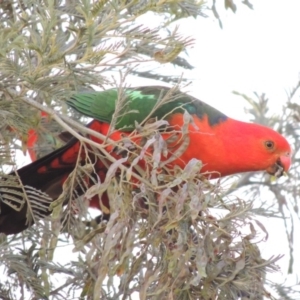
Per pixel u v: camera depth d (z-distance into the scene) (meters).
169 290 7.09
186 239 6.91
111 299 8.37
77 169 7.57
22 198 8.58
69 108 10.54
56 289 8.73
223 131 10.14
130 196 7.18
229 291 7.31
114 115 7.32
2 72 7.21
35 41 7.21
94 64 7.34
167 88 9.95
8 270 8.70
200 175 7.21
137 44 8.02
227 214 7.12
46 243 8.93
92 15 6.94
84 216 9.30
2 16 9.13
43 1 8.11
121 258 6.93
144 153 7.05
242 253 7.20
